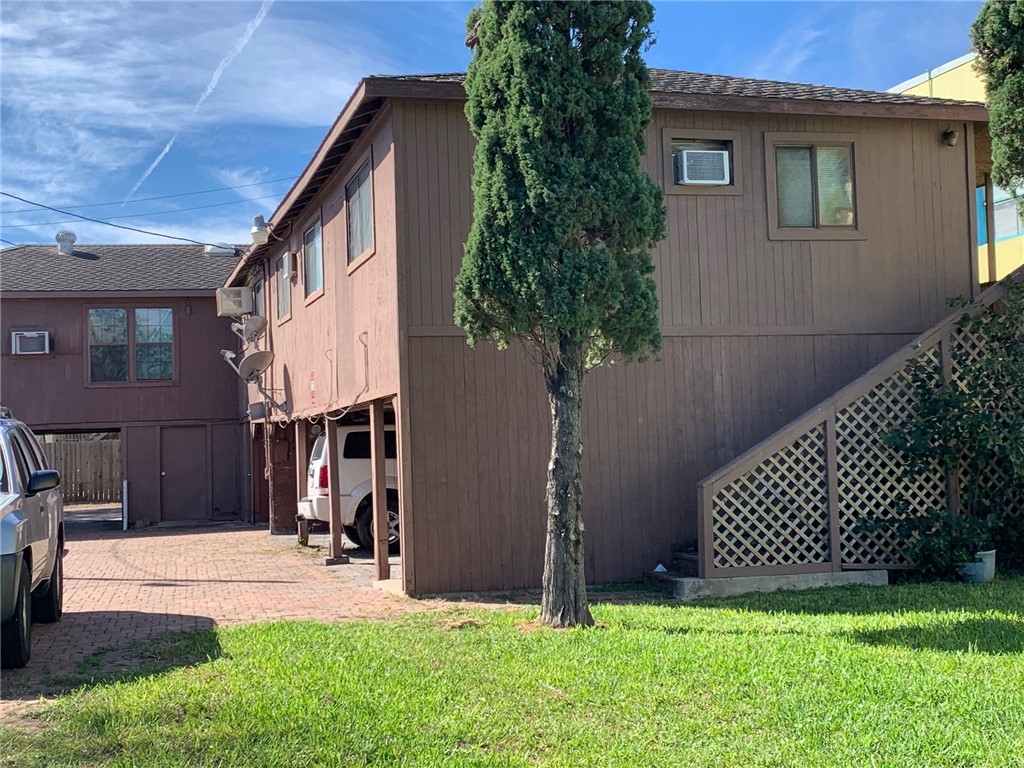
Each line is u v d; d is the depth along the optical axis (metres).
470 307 7.98
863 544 10.23
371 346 11.20
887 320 11.59
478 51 8.20
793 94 11.49
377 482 11.20
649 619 8.14
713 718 5.26
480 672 6.26
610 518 10.66
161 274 23.27
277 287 17.72
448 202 10.25
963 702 5.43
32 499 7.47
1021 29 10.30
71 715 5.48
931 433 10.14
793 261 11.36
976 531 9.90
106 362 22.12
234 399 22.61
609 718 5.29
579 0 7.68
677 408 10.92
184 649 7.39
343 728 5.15
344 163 12.38
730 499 9.95
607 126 7.91
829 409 10.29
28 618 7.03
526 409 10.35
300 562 13.55
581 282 7.53
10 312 21.67
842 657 6.46
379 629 7.90
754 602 9.05
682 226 11.05
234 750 4.84
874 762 4.56
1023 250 16.23
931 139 11.88
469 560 10.14
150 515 21.94
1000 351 10.50
